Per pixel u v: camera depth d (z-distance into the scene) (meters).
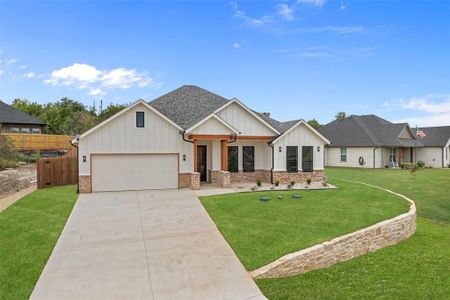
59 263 7.93
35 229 10.51
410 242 11.29
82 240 9.60
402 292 7.36
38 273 7.36
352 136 37.59
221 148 20.00
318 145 21.30
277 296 6.82
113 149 17.58
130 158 17.89
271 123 22.67
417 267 8.89
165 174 18.45
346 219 11.23
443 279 8.11
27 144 32.12
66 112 57.25
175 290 6.63
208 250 8.73
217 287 6.78
